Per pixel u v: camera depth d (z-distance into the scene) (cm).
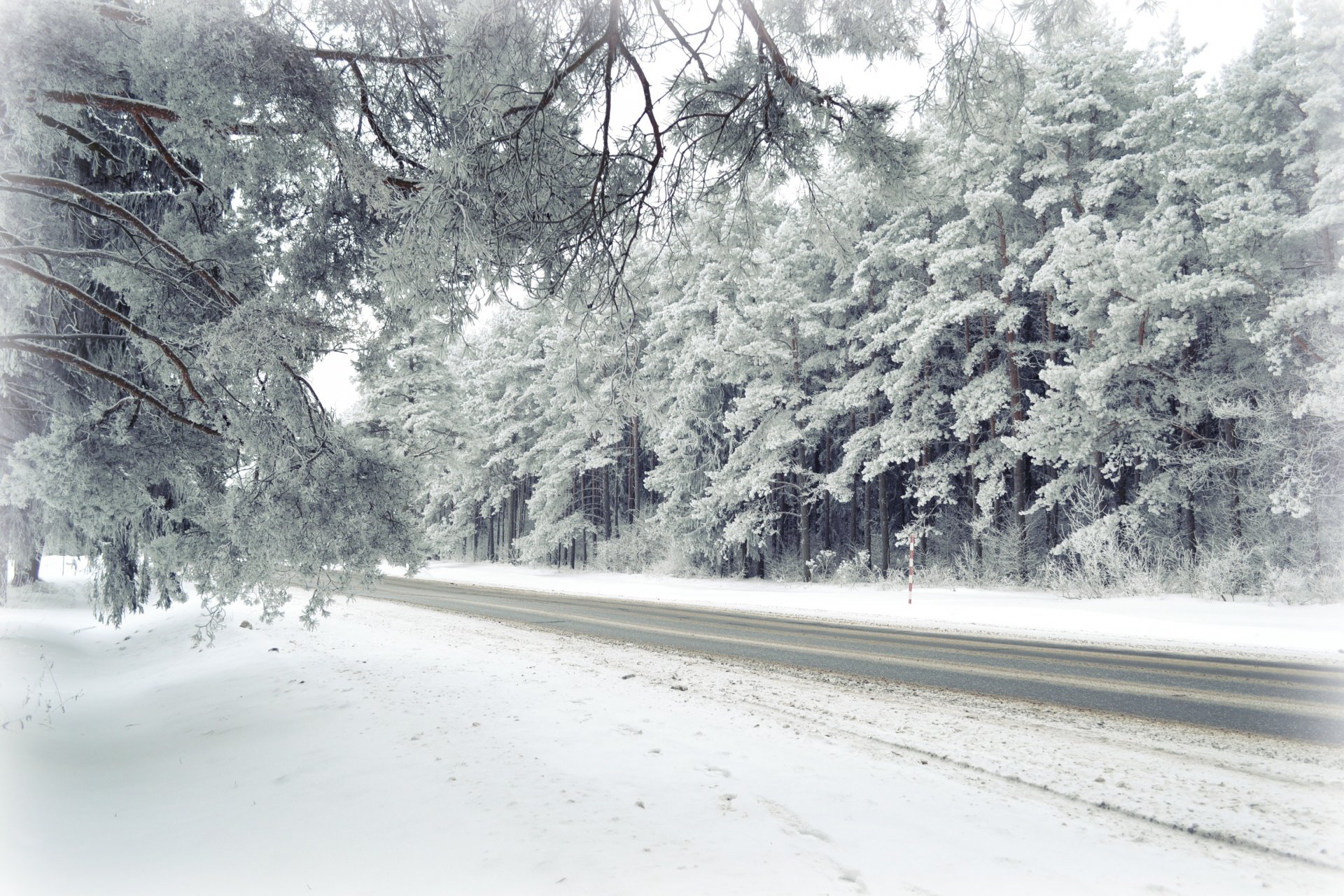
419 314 468
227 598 688
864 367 2773
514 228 464
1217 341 2005
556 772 462
